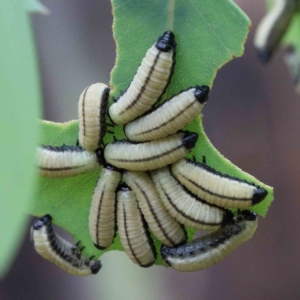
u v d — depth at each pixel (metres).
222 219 0.20
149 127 0.19
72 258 0.21
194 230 0.20
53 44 0.24
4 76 0.13
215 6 0.19
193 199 0.20
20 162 0.13
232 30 0.19
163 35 0.19
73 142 0.20
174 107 0.19
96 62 0.24
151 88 0.19
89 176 0.20
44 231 0.20
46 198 0.20
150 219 0.20
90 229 0.20
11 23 0.14
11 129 0.13
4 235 0.12
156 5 0.19
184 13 0.19
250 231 0.20
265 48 0.21
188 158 0.20
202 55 0.19
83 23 0.24
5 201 0.12
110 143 0.20
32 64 0.13
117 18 0.19
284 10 0.20
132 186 0.20
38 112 0.13
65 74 0.24
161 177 0.20
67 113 0.24
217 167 0.20
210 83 0.19
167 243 0.20
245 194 0.20
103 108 0.20
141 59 0.19
